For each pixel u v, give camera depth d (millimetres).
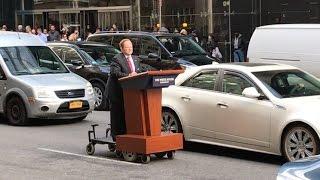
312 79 10383
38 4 34906
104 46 18750
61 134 12727
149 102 9367
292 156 9148
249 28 28312
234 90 10023
